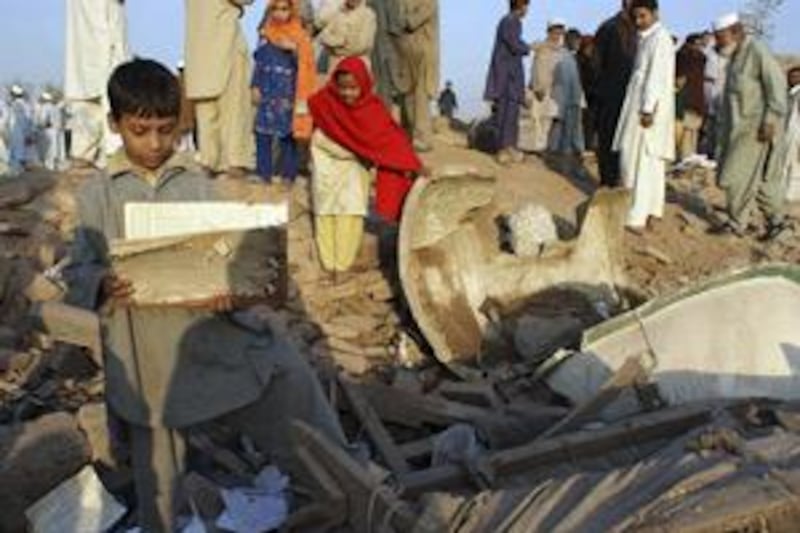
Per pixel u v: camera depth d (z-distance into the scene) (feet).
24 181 27.02
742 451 10.83
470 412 16.62
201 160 26.58
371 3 31.71
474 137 37.40
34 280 20.26
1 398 16.43
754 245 31.04
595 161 38.47
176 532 11.92
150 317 11.00
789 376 17.61
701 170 41.42
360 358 19.12
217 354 11.26
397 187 21.47
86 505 12.56
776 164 31.40
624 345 17.92
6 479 12.55
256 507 12.79
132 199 10.91
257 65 26.55
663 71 29.04
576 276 22.30
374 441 15.30
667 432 14.67
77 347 17.37
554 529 9.72
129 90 10.46
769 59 30.40
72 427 13.24
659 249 28.66
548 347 20.02
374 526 11.16
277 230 10.71
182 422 11.18
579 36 44.16
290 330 19.29
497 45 34.45
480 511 10.32
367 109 21.29
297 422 11.68
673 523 9.35
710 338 17.89
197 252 10.52
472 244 21.40
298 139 27.09
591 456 14.25
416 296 20.03
